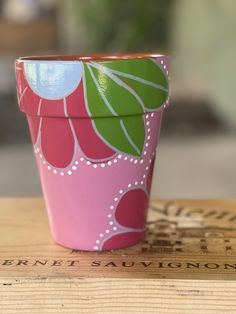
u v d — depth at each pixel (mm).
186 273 247
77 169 267
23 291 246
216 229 311
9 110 1941
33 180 1415
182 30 2398
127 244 285
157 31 2426
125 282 242
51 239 299
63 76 252
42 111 261
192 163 1542
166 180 1387
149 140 277
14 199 378
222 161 1553
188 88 2160
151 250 280
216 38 1952
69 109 255
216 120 2002
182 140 1823
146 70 260
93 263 263
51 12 2594
